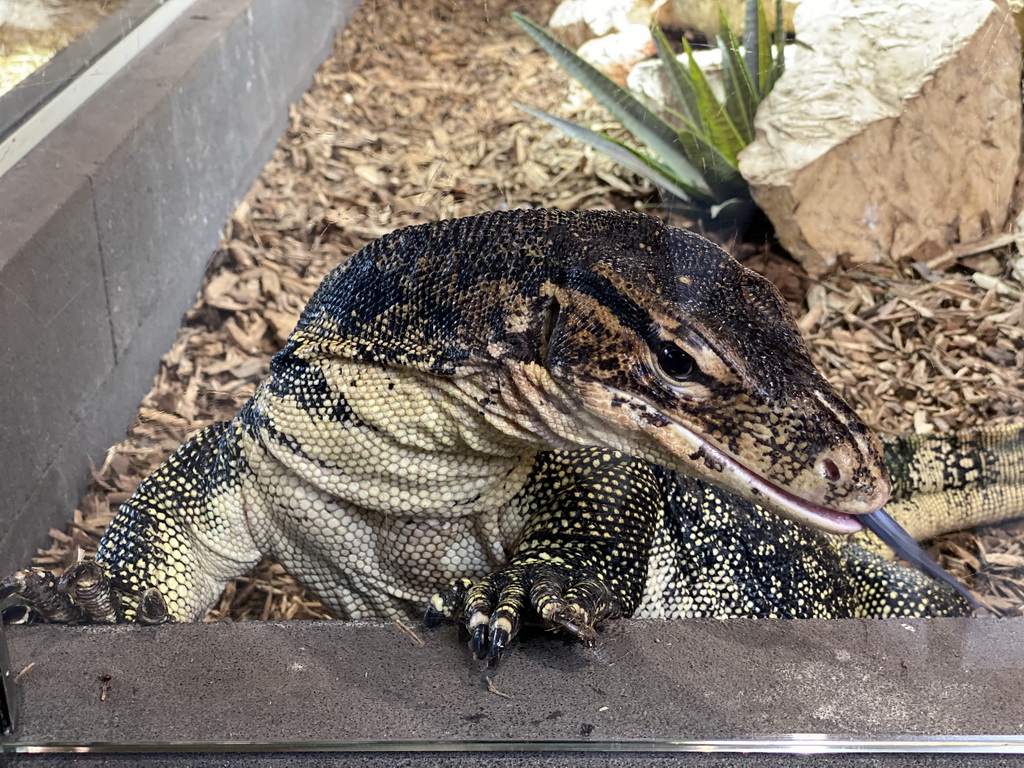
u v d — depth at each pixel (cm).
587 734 29
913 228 38
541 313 31
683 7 42
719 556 41
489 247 32
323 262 49
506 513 39
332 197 49
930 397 38
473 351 32
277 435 37
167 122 48
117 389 45
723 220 40
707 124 39
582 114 47
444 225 34
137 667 31
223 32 50
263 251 51
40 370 39
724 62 38
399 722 29
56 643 32
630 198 43
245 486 39
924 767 29
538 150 46
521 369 31
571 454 39
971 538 40
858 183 37
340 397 35
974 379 38
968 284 38
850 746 29
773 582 42
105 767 29
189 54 49
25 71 40
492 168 46
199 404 47
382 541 38
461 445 35
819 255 38
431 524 38
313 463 36
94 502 42
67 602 33
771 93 38
